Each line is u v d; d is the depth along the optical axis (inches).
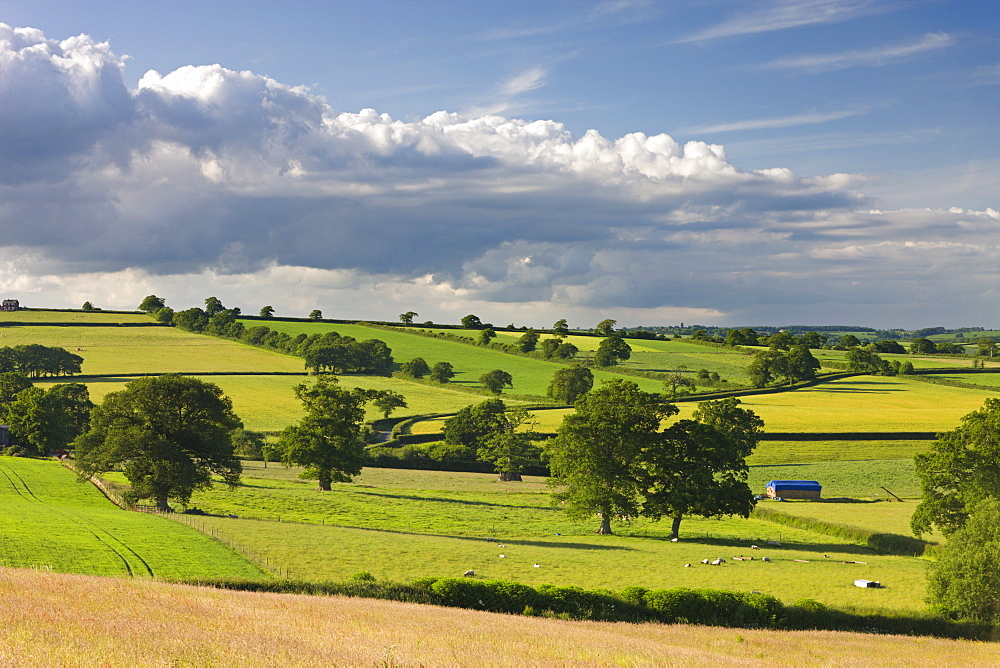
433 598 1590.8
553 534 3144.7
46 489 3344.0
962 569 1801.2
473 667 799.1
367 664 750.5
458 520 3319.4
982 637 1724.9
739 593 1738.4
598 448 3287.4
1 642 709.9
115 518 2514.8
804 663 1162.0
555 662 884.0
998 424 2751.0
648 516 3289.9
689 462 3314.5
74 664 655.8
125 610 919.0
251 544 2283.5
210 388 3383.4
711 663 1013.8
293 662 737.6
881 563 2605.8
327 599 1376.7
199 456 3361.2
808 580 2258.9
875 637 1592.0
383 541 2561.5
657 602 1668.3
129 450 3134.8
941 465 2790.4
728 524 3567.9
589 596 1637.6
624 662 938.7
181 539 2230.6
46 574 1211.2
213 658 722.8
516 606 1594.5
